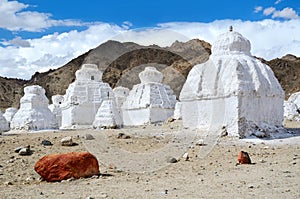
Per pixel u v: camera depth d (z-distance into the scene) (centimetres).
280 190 759
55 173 955
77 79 3609
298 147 1570
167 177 962
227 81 1956
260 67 2125
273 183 839
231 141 1773
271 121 2083
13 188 869
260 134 1919
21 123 3019
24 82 11225
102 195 733
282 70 9856
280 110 2164
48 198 731
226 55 2144
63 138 1755
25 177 1037
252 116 1970
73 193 774
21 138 1934
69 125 3444
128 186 841
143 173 1025
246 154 1205
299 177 917
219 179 914
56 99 4625
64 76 10131
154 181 905
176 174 1007
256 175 959
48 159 969
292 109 3506
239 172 1023
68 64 10462
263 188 784
